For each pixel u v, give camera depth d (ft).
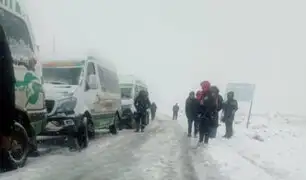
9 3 19.53
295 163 25.17
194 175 19.53
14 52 19.42
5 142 8.48
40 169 19.86
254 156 28.12
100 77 36.17
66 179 17.79
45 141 31.76
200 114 34.09
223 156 26.35
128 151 27.66
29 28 21.98
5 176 17.85
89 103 31.30
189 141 36.37
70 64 31.94
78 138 28.25
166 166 21.77
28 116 20.57
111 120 40.81
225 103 41.52
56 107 26.55
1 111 8.30
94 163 22.21
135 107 47.37
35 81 21.85
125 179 18.07
